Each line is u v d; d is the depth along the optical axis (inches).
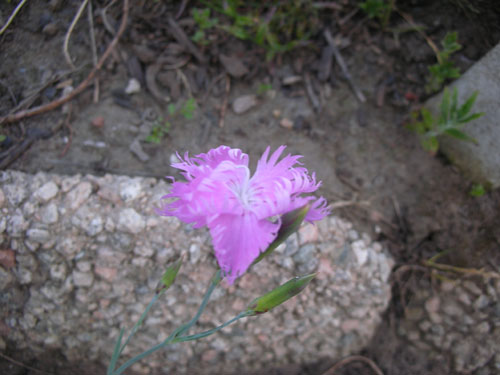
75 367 6.8
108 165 6.7
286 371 7.4
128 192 6.4
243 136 7.3
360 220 7.3
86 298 6.4
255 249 3.8
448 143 7.5
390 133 7.7
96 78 7.1
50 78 6.8
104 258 6.3
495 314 7.1
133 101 7.2
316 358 7.5
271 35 7.6
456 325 7.2
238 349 7.2
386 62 7.8
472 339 7.2
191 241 6.4
